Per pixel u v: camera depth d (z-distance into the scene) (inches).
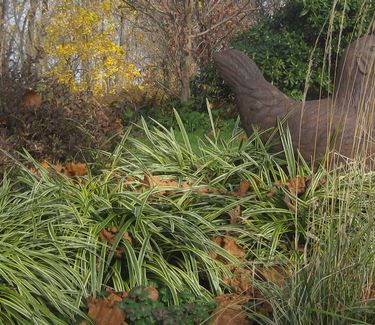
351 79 225.5
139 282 172.9
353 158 191.9
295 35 503.2
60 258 174.2
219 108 530.9
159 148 242.4
